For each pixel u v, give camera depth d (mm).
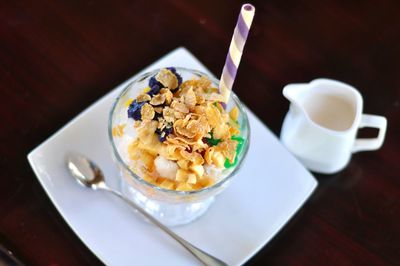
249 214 528
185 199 460
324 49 629
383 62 628
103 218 511
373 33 644
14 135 551
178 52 591
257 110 590
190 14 635
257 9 642
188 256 503
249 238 516
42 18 612
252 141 558
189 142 449
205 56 615
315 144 537
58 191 516
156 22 627
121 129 479
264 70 609
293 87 536
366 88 611
